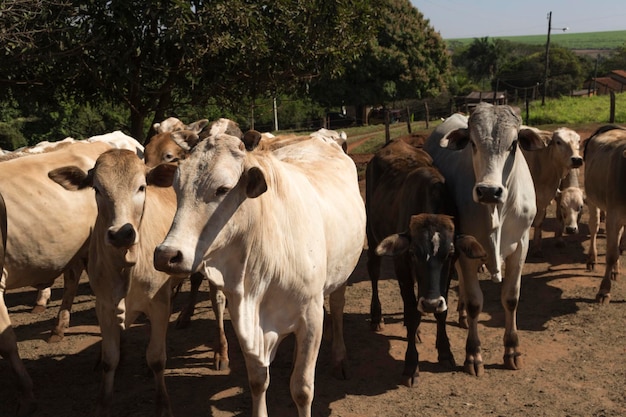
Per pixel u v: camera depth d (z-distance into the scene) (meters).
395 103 46.84
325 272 4.35
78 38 9.83
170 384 5.72
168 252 3.24
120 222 4.29
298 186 4.29
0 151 8.76
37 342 6.77
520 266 5.91
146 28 10.39
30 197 5.76
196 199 3.38
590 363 5.96
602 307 7.41
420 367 5.96
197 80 11.79
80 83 11.28
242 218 3.59
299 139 6.39
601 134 8.89
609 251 7.55
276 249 3.89
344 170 5.51
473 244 5.00
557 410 5.11
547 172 9.14
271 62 11.37
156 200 5.04
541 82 66.88
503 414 5.06
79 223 6.04
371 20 12.52
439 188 5.55
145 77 11.24
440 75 45.56
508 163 5.35
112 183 4.35
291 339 6.67
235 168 3.46
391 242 4.95
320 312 4.27
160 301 4.88
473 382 5.64
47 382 5.82
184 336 6.89
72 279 6.78
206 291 8.49
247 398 5.46
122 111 21.64
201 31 10.05
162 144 7.61
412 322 5.56
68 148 6.60
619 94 44.19
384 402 5.31
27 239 5.71
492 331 6.80
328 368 5.98
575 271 8.77
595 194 8.29
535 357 6.14
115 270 4.59
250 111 14.66
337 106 43.19
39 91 11.27
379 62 41.94
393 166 6.52
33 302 8.17
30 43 9.23
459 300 6.88
